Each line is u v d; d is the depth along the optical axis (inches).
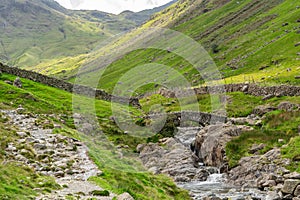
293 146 1617.9
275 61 4589.1
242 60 5457.7
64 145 1273.4
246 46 6269.7
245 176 1533.0
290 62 4288.9
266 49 5393.7
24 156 1064.2
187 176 1584.6
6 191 714.2
